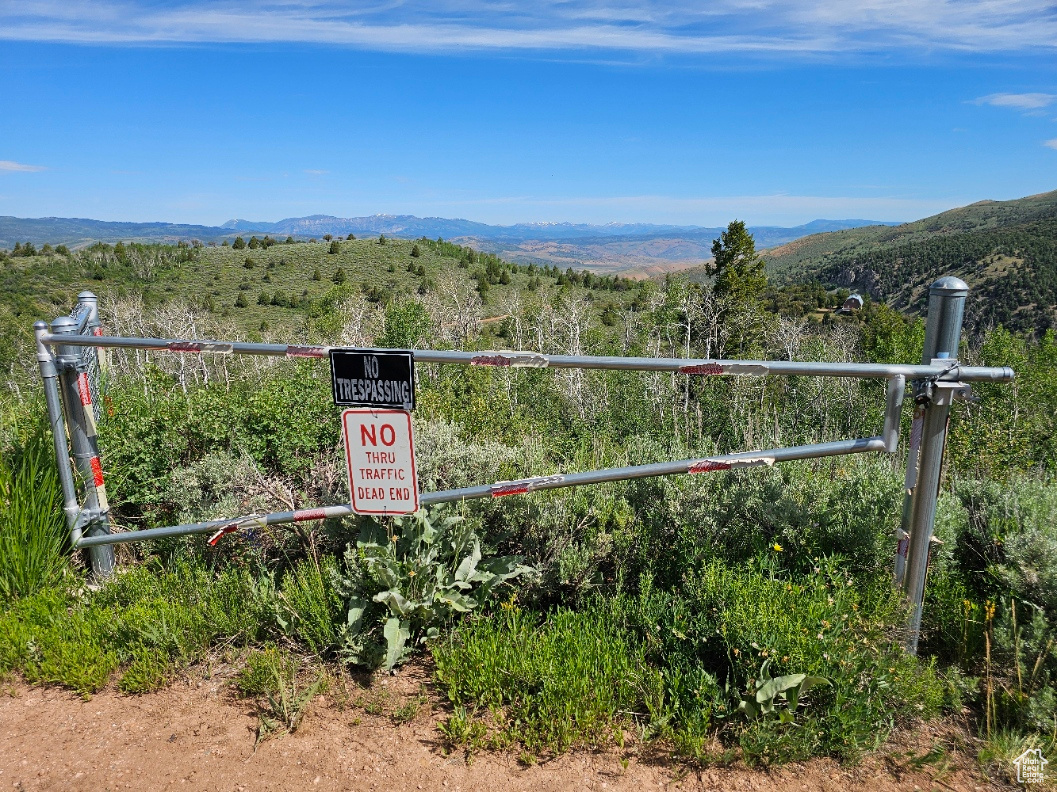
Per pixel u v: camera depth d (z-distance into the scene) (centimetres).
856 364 292
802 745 259
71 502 421
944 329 292
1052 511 374
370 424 325
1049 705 270
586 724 277
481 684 298
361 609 337
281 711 298
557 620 340
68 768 271
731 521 400
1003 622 304
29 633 348
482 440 727
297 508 443
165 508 507
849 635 288
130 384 717
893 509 371
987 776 257
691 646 315
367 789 256
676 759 267
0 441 506
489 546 393
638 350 2083
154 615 348
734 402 1056
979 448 861
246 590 377
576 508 418
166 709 308
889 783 254
